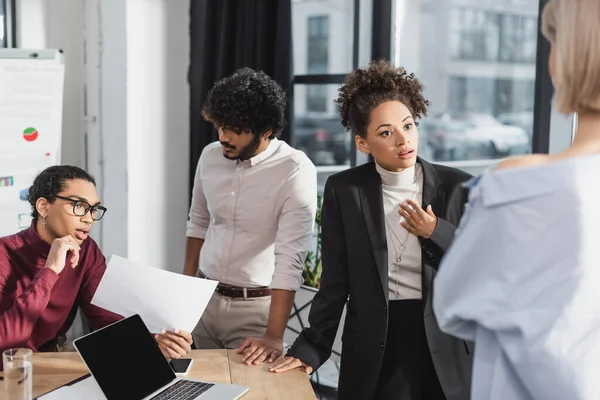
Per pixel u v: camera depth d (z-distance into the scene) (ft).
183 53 12.92
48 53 11.61
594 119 3.16
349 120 6.27
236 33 11.80
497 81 12.67
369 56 11.46
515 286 3.16
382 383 6.09
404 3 11.39
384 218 6.12
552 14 3.17
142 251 12.95
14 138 11.36
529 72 10.72
